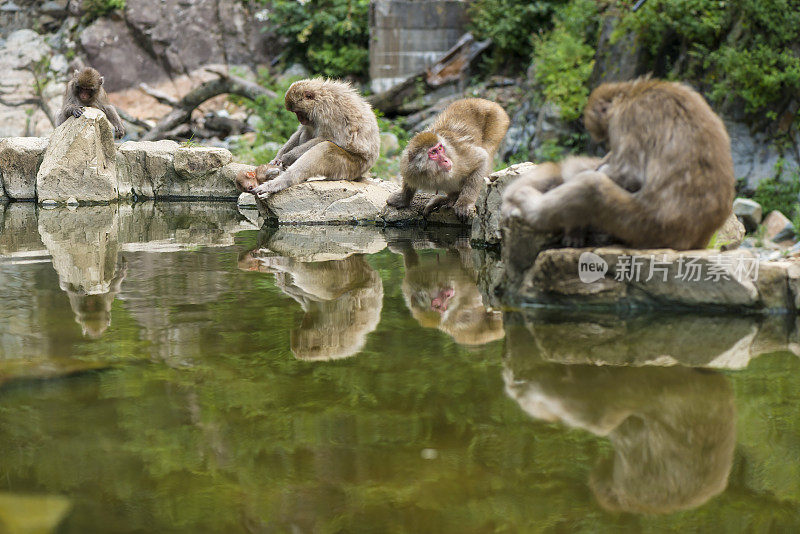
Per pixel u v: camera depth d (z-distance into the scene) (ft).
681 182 14.20
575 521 7.79
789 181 38.24
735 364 12.32
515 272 16.57
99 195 34.99
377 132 31.48
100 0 64.08
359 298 17.08
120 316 15.16
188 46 65.05
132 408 10.43
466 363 12.44
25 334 13.76
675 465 8.96
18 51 62.64
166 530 7.43
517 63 58.18
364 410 10.46
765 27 39.40
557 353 12.96
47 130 60.80
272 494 8.21
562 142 47.67
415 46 58.70
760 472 8.83
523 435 9.70
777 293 15.01
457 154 26.40
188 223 29.73
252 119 59.98
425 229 28.60
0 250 22.90
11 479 8.43
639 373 11.93
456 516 7.79
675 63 43.73
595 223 14.85
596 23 51.42
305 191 29.53
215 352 12.93
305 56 65.77
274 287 18.08
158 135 55.47
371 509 7.89
